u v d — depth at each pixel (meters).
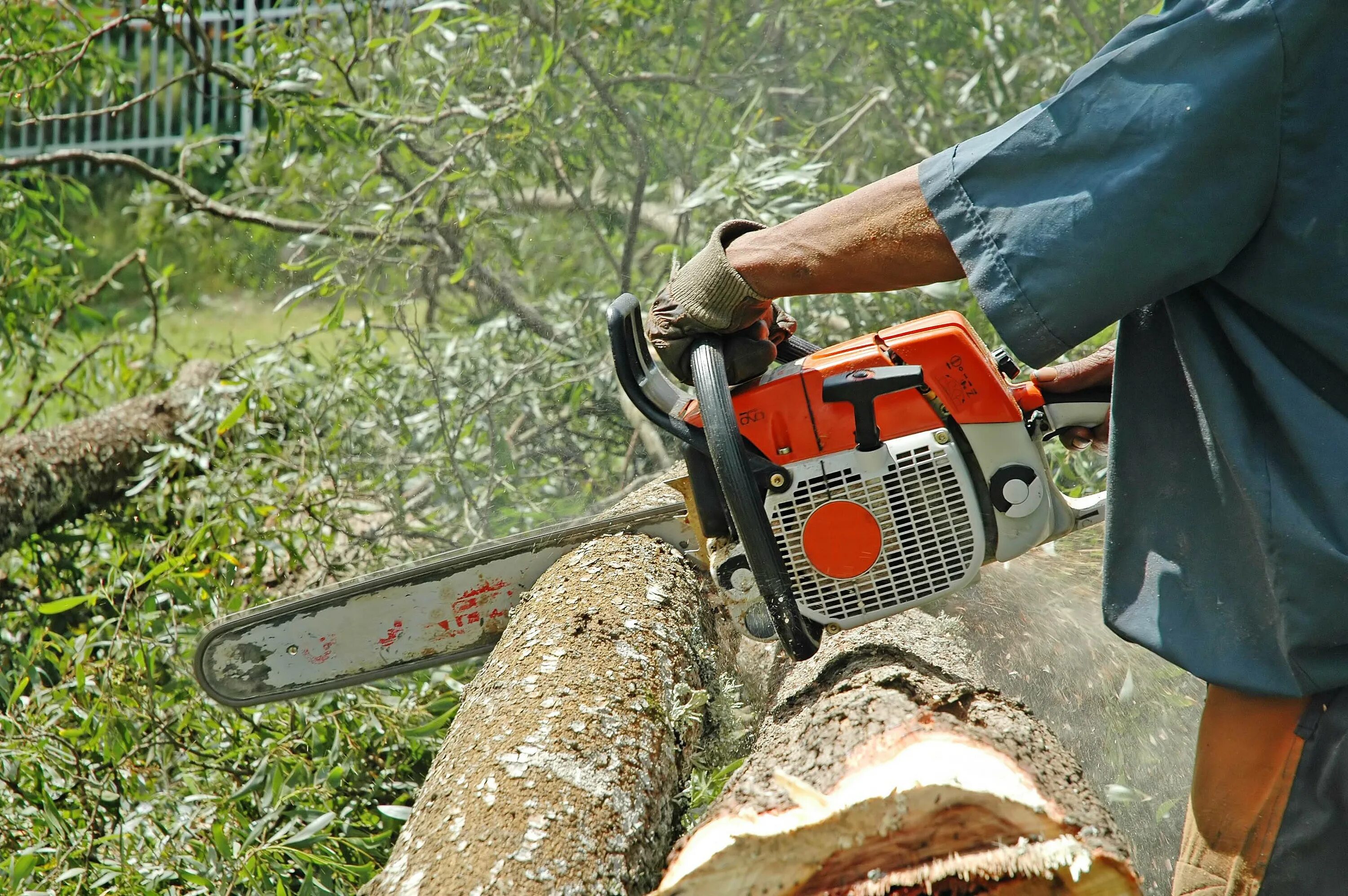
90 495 3.57
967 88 3.82
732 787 1.48
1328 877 1.24
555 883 1.42
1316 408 1.16
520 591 2.07
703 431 1.47
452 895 1.38
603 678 1.72
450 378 3.57
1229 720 1.32
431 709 2.49
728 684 2.04
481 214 3.57
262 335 7.14
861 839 1.22
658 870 1.63
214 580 2.86
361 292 3.67
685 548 2.09
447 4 3.46
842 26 3.88
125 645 2.61
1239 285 1.18
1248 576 1.24
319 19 4.45
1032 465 1.49
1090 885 1.22
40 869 2.12
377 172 3.97
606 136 3.86
